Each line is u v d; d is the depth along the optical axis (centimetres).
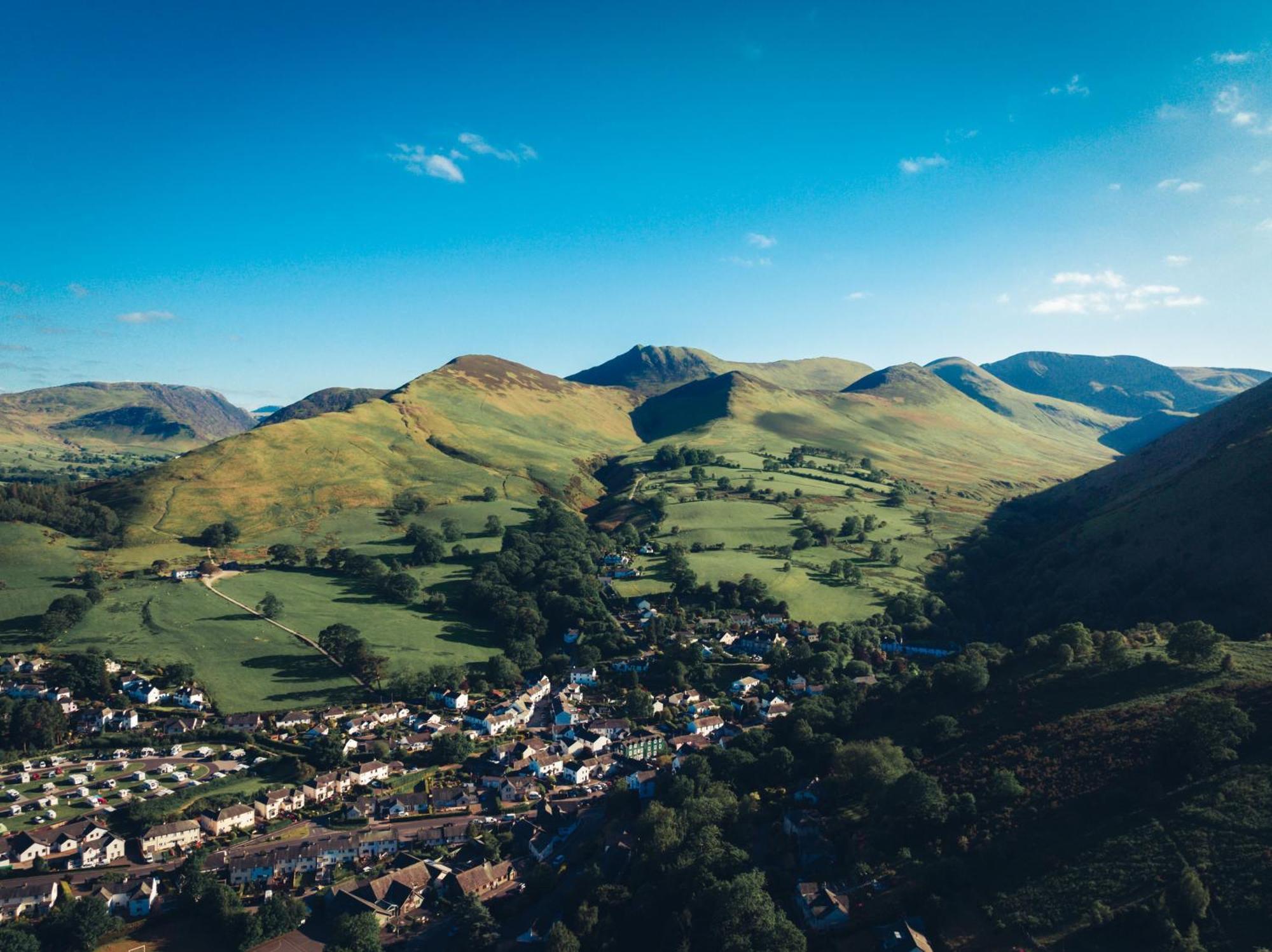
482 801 16650
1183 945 8106
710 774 14600
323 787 16638
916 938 9294
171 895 13038
